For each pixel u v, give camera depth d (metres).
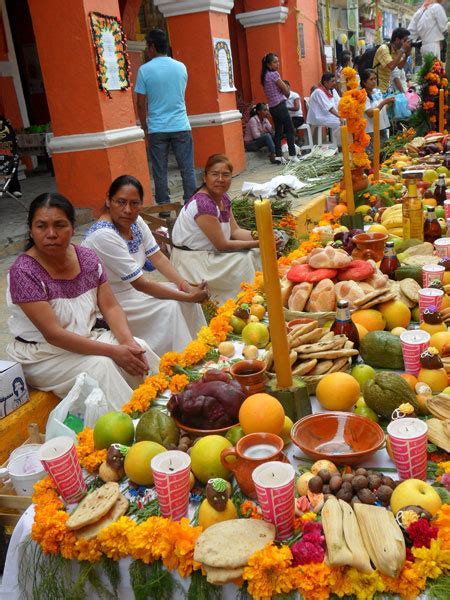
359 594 1.39
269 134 12.02
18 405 2.90
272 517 1.53
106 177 6.98
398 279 3.11
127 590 1.66
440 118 8.50
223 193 4.51
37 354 2.96
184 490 1.66
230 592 1.52
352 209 4.62
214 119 9.77
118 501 1.74
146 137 12.37
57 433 2.28
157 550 1.54
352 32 21.45
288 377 2.02
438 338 2.35
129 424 2.03
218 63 9.76
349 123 5.05
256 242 4.54
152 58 6.78
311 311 2.81
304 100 14.03
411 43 10.46
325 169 8.20
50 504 1.76
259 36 13.41
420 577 1.38
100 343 2.90
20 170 10.40
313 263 2.94
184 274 4.55
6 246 6.11
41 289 2.82
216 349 2.74
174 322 3.63
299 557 1.43
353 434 1.91
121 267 3.56
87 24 6.55
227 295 4.52
